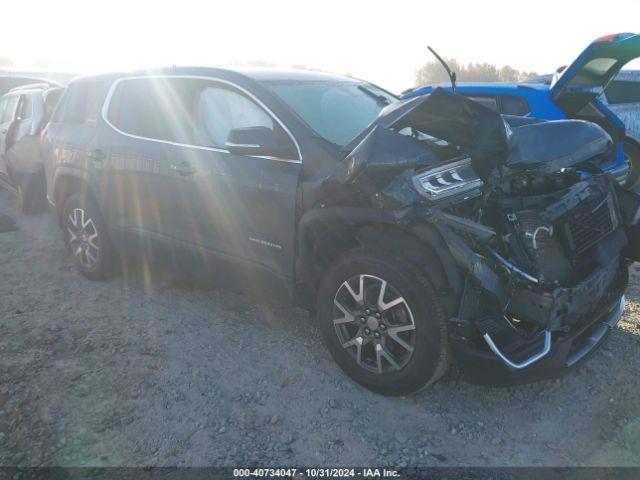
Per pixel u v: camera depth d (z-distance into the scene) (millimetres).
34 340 4043
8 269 5566
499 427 3102
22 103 8133
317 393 3408
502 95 6965
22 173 7637
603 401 3309
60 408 3270
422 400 3334
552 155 3080
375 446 2959
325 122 3814
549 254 3084
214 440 3014
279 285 3777
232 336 4117
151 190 4383
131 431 3086
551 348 2932
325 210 3309
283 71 4363
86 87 5266
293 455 2900
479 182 3008
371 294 3240
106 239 4965
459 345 2938
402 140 3023
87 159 4879
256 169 3713
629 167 7344
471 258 2844
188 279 5195
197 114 4176
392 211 3020
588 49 5734
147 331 4199
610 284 3447
